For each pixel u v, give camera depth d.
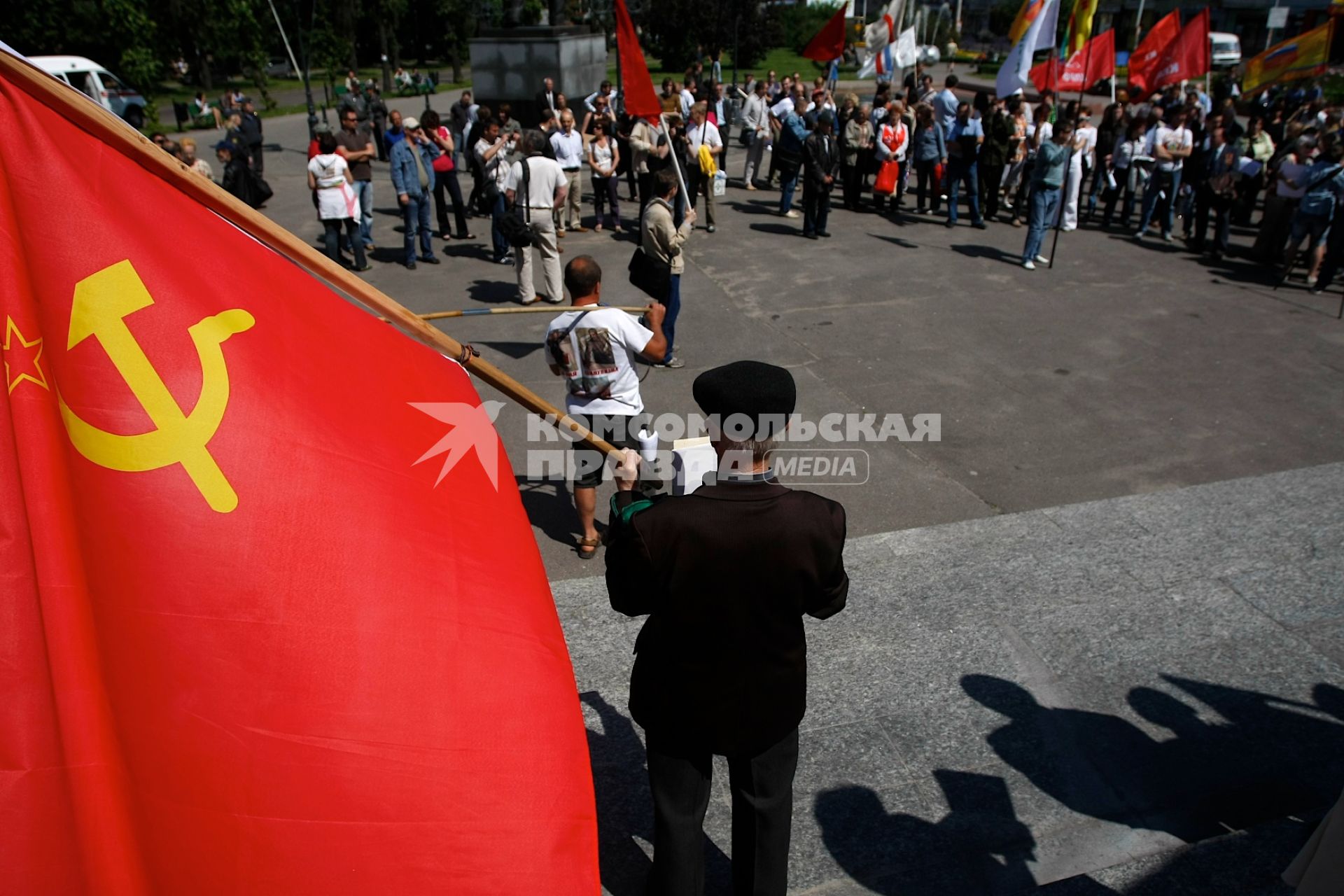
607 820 3.39
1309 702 4.09
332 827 1.84
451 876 1.90
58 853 1.69
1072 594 4.91
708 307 10.52
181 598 1.79
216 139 25.41
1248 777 3.66
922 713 4.00
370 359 2.32
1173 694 4.14
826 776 3.63
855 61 42.47
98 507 1.76
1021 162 14.41
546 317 9.98
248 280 2.07
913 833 3.37
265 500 1.92
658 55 42.59
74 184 1.83
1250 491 6.14
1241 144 12.33
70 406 1.77
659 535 2.35
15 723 1.68
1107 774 3.67
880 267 12.16
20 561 1.71
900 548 5.43
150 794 1.74
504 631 2.16
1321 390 8.32
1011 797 3.54
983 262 12.43
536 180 9.75
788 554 2.37
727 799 3.53
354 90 20.22
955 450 7.10
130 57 28.75
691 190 13.73
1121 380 8.51
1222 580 5.04
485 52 19.70
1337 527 5.62
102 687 1.74
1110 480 6.66
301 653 1.88
